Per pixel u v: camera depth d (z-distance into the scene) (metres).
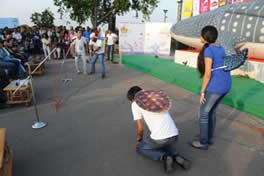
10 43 8.21
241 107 4.02
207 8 9.29
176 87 5.70
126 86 5.83
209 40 2.37
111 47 10.08
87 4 15.77
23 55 8.05
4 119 3.73
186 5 10.22
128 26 10.39
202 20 7.19
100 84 6.06
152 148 2.34
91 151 2.75
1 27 17.02
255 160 2.55
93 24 17.59
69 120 3.66
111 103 4.48
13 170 2.40
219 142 2.95
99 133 3.21
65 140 3.01
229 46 5.77
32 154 2.69
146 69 7.54
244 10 5.96
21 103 4.53
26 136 3.13
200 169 2.39
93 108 4.21
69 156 2.65
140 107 2.22
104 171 2.36
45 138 3.07
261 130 3.26
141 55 10.95
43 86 5.90
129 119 3.70
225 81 2.41
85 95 5.04
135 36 10.66
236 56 2.32
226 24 6.23
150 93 2.36
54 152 2.73
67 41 11.70
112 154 2.68
